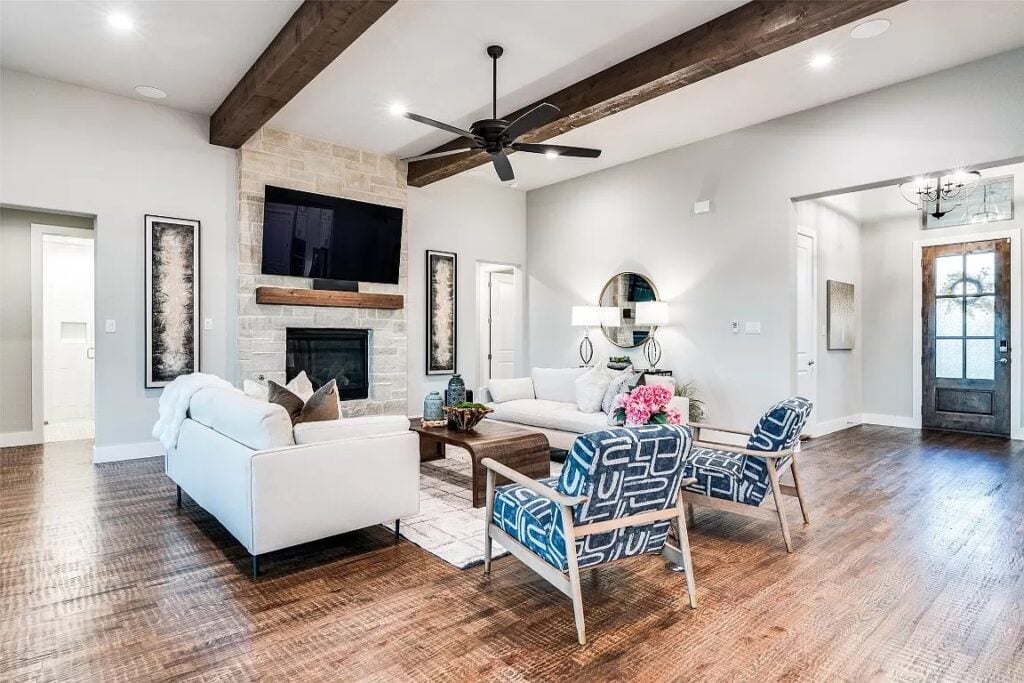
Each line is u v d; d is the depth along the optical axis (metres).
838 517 3.35
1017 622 2.12
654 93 3.99
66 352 7.12
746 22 3.28
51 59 4.02
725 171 5.45
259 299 5.18
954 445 5.57
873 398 7.04
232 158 5.23
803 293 5.96
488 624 2.10
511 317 8.39
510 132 3.63
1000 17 3.35
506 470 2.35
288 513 2.50
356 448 2.71
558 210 7.30
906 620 2.13
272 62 3.71
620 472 2.00
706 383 5.63
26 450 5.22
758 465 2.88
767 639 2.00
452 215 7.02
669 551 2.37
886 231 6.92
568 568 2.02
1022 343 5.90
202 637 2.00
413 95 4.52
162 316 4.86
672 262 5.94
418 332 6.70
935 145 4.09
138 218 4.75
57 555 2.73
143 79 4.33
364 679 1.76
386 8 2.97
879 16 3.34
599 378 5.08
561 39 3.66
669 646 1.95
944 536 3.03
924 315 6.60
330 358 5.80
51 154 4.37
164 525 3.17
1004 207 6.02
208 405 3.08
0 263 5.44
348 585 2.43
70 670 1.80
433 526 3.17
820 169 4.73
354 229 5.82
